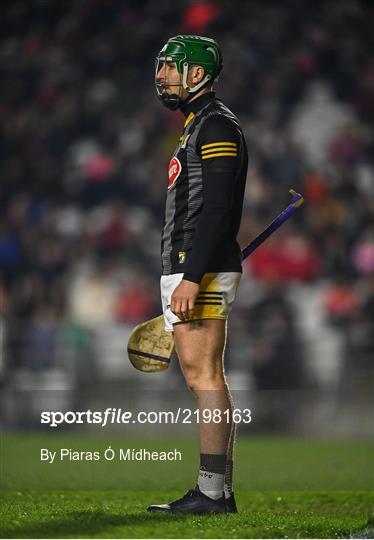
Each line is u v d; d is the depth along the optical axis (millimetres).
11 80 64438
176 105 14766
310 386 41250
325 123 61250
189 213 14281
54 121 61812
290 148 58344
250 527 12984
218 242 13859
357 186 58625
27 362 40844
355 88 64062
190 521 13297
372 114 63250
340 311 48750
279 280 49906
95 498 17812
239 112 61812
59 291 48969
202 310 14094
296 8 67875
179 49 14625
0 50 66562
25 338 40906
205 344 14117
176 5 67438
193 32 66188
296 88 63312
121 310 48344
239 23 66625
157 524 12984
